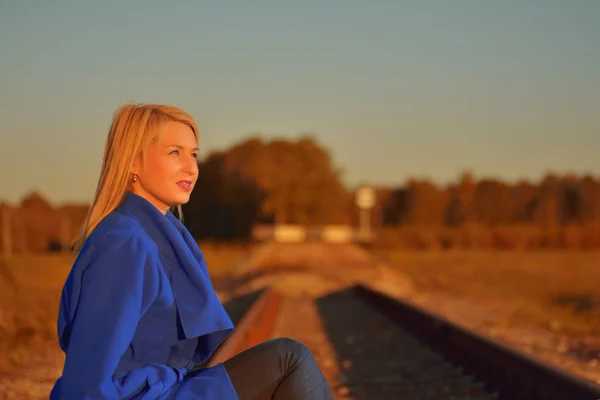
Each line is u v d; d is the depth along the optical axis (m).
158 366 2.22
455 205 87.00
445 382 6.21
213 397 2.25
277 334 10.73
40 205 53.88
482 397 5.50
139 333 2.21
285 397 2.42
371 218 88.62
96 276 2.08
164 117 2.43
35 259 30.53
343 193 75.81
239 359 2.41
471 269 33.44
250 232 68.12
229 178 69.06
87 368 1.99
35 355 8.00
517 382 5.30
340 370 7.33
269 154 71.44
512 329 11.30
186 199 2.47
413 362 7.56
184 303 2.29
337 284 21.66
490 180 88.00
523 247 59.69
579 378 4.38
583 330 11.18
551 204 82.56
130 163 2.38
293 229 52.84
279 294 18.92
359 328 11.41
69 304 2.19
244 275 25.69
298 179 71.06
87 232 2.35
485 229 63.88
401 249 59.12
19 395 5.88
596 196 81.06
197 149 2.50
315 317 13.52
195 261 2.36
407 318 10.91
